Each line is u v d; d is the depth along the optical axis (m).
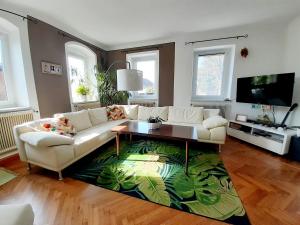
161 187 1.73
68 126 2.45
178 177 1.92
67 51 3.60
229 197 1.57
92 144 2.38
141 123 2.87
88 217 1.34
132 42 4.29
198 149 2.79
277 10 2.60
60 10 2.55
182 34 3.72
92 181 1.84
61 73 3.24
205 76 4.00
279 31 3.08
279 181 1.85
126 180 1.86
